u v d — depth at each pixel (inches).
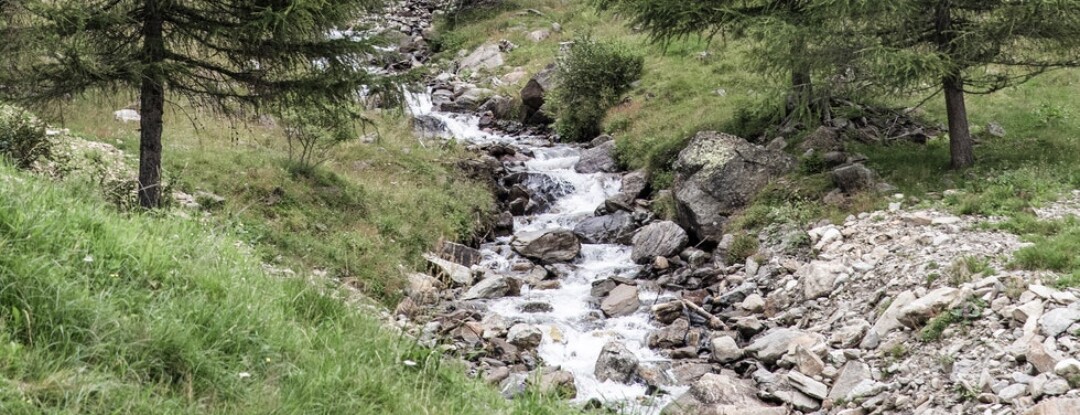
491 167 799.1
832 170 620.1
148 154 456.4
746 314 477.4
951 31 543.5
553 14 1416.1
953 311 367.9
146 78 441.4
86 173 498.3
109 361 179.8
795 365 392.5
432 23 1489.9
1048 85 821.9
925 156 633.6
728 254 565.9
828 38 564.4
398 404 209.8
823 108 707.4
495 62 1224.8
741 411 346.9
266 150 687.7
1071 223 453.7
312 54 481.4
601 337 462.3
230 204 542.3
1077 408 273.4
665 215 669.3
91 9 421.4
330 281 303.9
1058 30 552.4
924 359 352.2
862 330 398.3
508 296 540.1
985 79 609.6
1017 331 337.4
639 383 401.7
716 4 641.0
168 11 450.0
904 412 325.4
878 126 719.1
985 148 644.7
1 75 407.8
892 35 573.9
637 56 998.4
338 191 624.1
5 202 214.2
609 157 824.9
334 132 642.8
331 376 207.8
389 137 814.5
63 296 187.6
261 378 203.3
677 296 524.7
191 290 228.2
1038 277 382.3
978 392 312.3
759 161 644.7
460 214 669.3
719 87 909.2
